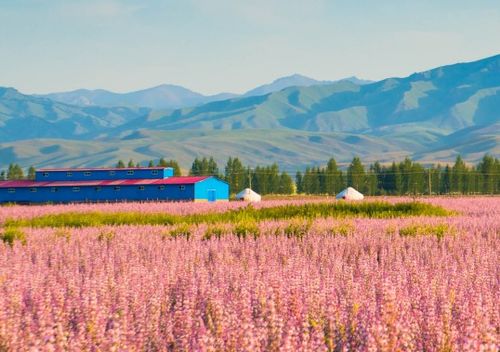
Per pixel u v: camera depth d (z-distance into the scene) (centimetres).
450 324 3378
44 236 8750
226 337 3067
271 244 7138
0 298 3756
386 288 3609
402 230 8919
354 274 5300
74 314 3744
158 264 5538
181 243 7569
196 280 4634
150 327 3369
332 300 3784
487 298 3822
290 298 3819
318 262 5981
